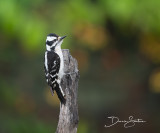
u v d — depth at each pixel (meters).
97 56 15.09
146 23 11.42
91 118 16.16
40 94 15.02
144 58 15.42
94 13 11.43
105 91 16.28
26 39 10.70
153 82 15.11
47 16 11.05
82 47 13.74
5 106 11.98
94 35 12.41
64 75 8.64
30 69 14.48
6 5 10.42
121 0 11.16
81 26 11.76
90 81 16.00
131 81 16.23
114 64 15.17
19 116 11.55
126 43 14.48
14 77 13.95
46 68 9.87
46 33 10.97
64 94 8.23
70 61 8.79
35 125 8.48
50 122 14.93
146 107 16.36
